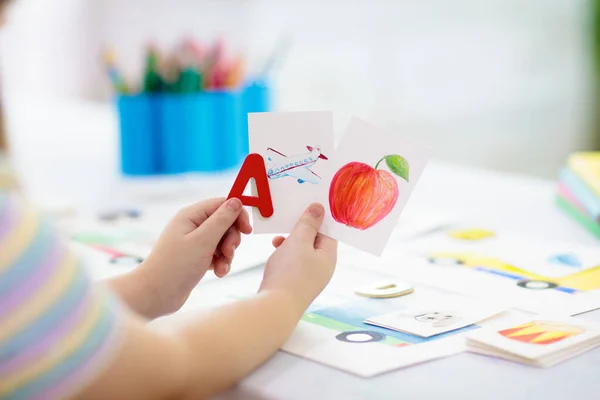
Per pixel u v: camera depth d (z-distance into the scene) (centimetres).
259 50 311
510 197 135
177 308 71
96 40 321
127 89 152
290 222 73
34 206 46
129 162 153
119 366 45
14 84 318
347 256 97
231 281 86
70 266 45
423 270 90
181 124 153
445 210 124
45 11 322
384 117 320
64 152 185
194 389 52
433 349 64
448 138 325
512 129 327
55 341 42
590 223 109
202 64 158
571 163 129
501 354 62
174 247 70
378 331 69
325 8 315
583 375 59
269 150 73
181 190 144
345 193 73
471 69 323
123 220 119
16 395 42
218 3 312
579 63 316
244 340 57
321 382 57
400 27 317
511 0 317
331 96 318
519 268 90
